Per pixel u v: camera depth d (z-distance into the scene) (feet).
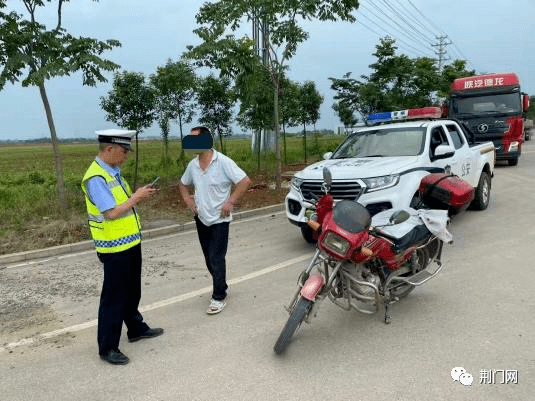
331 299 13.33
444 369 11.14
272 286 17.67
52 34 29.07
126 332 14.71
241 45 37.60
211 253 15.58
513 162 54.54
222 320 14.83
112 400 10.71
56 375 12.03
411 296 15.89
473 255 19.84
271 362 11.96
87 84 30.83
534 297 14.97
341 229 11.74
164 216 32.01
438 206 17.12
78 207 34.19
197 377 11.46
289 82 55.42
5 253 24.34
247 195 38.19
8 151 250.16
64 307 16.89
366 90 67.82
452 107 55.11
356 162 22.12
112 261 12.25
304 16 36.88
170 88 43.73
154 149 148.66
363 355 12.07
